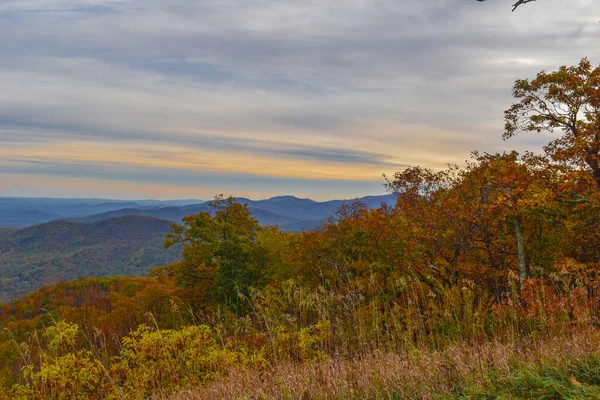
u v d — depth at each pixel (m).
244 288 23.62
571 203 17.95
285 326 7.55
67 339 8.10
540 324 6.18
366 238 20.81
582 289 6.54
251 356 7.07
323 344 6.49
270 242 29.64
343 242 22.16
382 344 6.05
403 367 5.10
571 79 18.16
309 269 23.53
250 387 5.71
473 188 20.11
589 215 17.45
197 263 27.42
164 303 23.53
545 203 14.94
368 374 5.04
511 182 17.30
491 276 15.59
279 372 5.88
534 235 18.81
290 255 26.94
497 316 6.96
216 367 7.52
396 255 19.05
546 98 19.64
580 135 17.70
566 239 17.84
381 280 18.81
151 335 7.97
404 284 7.74
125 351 8.01
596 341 5.00
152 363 7.77
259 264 27.72
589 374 4.25
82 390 7.76
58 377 7.70
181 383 7.44
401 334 6.34
